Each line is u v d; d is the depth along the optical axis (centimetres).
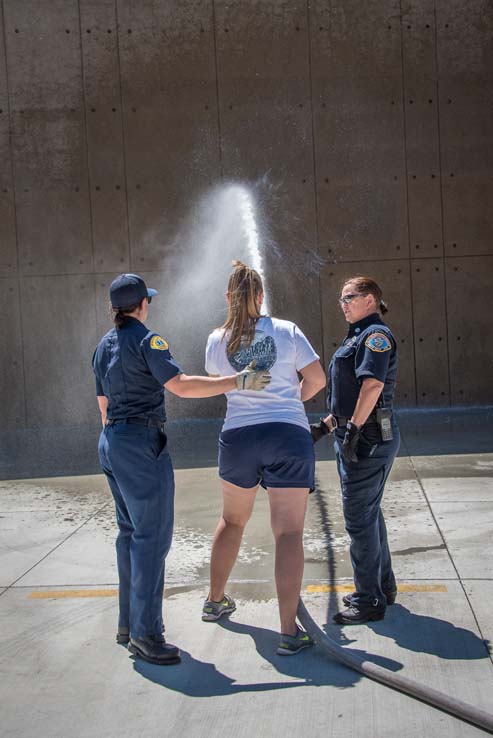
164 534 337
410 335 1145
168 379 327
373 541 366
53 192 1132
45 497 661
